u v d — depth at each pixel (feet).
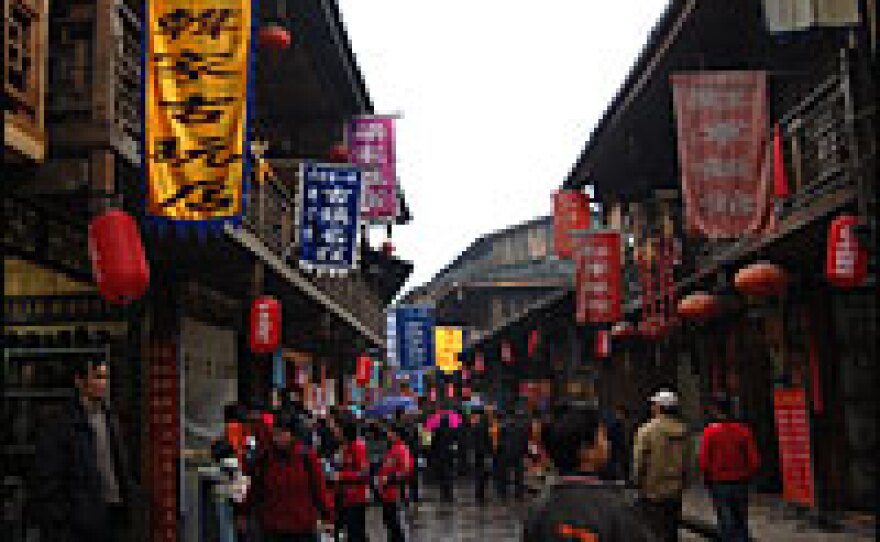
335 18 49.26
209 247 33.19
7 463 28.14
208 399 41.83
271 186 41.78
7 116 21.88
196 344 40.40
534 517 10.96
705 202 35.35
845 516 40.16
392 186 59.36
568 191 75.10
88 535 19.79
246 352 48.42
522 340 109.70
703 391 59.82
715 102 36.04
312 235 43.68
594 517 10.50
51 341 30.89
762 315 48.57
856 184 29.04
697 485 60.39
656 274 58.95
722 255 46.01
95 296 31.42
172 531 34.01
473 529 51.62
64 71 24.82
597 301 61.57
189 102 25.89
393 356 111.96
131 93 27.20
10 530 25.21
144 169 25.45
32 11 23.11
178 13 26.17
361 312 76.69
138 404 33.01
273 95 57.72
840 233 29.01
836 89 35.60
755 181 35.68
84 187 24.00
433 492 79.97
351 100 60.23
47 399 30.01
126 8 26.58
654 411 31.19
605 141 62.34
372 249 82.48
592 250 62.13
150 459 33.63
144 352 33.37
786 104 45.24
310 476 25.54
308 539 25.36
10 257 26.55
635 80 51.01
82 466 20.12
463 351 133.49
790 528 39.19
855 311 41.70
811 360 42.78
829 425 42.09
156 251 33.14
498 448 72.43
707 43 44.83
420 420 106.22
